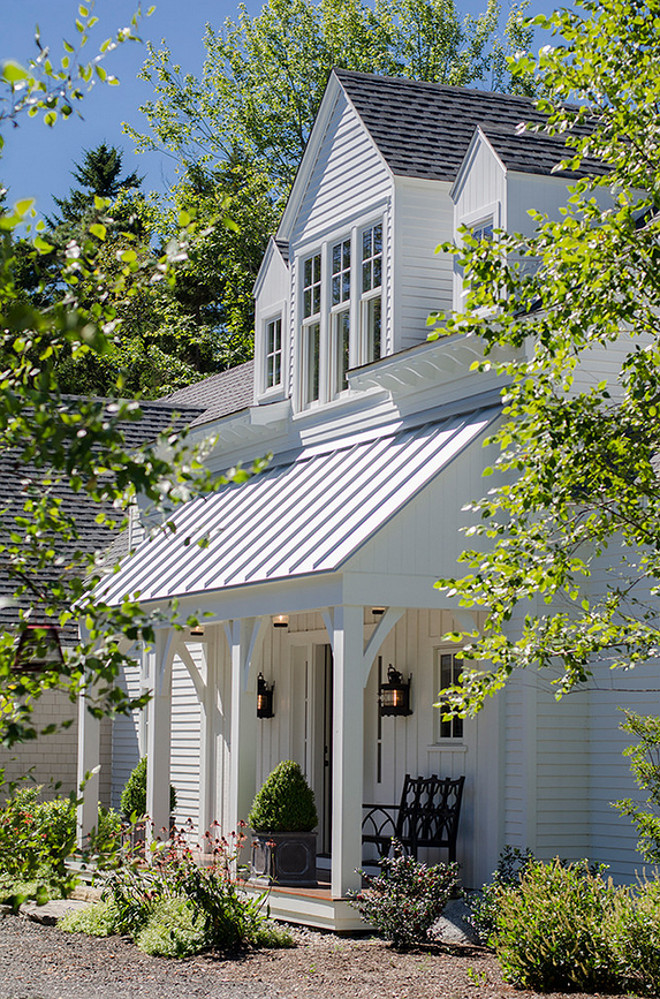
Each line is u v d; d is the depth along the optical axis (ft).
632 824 47.14
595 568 48.49
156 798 63.87
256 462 17.93
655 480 30.94
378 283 62.85
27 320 14.73
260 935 46.21
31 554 20.75
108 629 18.61
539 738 49.14
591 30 30.30
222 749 73.20
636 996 35.58
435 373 56.90
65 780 83.30
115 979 40.19
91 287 20.89
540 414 29.86
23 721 18.48
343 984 38.22
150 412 98.02
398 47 169.89
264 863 52.24
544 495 29.84
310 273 69.36
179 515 75.41
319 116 67.87
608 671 49.03
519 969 37.29
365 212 63.87
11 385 19.72
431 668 56.90
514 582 30.27
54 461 16.75
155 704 64.54
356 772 46.88
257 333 76.18
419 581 48.88
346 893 46.50
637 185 30.83
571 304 29.86
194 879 48.91
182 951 44.57
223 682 73.97
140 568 70.49
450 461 50.31
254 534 59.57
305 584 50.70
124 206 161.38
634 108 30.42
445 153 63.82
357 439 63.52
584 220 30.07
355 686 47.32
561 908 37.99
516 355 51.72
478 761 52.24
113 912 50.24
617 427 30.73
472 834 52.06
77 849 21.16
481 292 30.60
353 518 51.01
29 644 19.22
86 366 139.64
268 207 156.97
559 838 48.80
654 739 38.17
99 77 20.08
